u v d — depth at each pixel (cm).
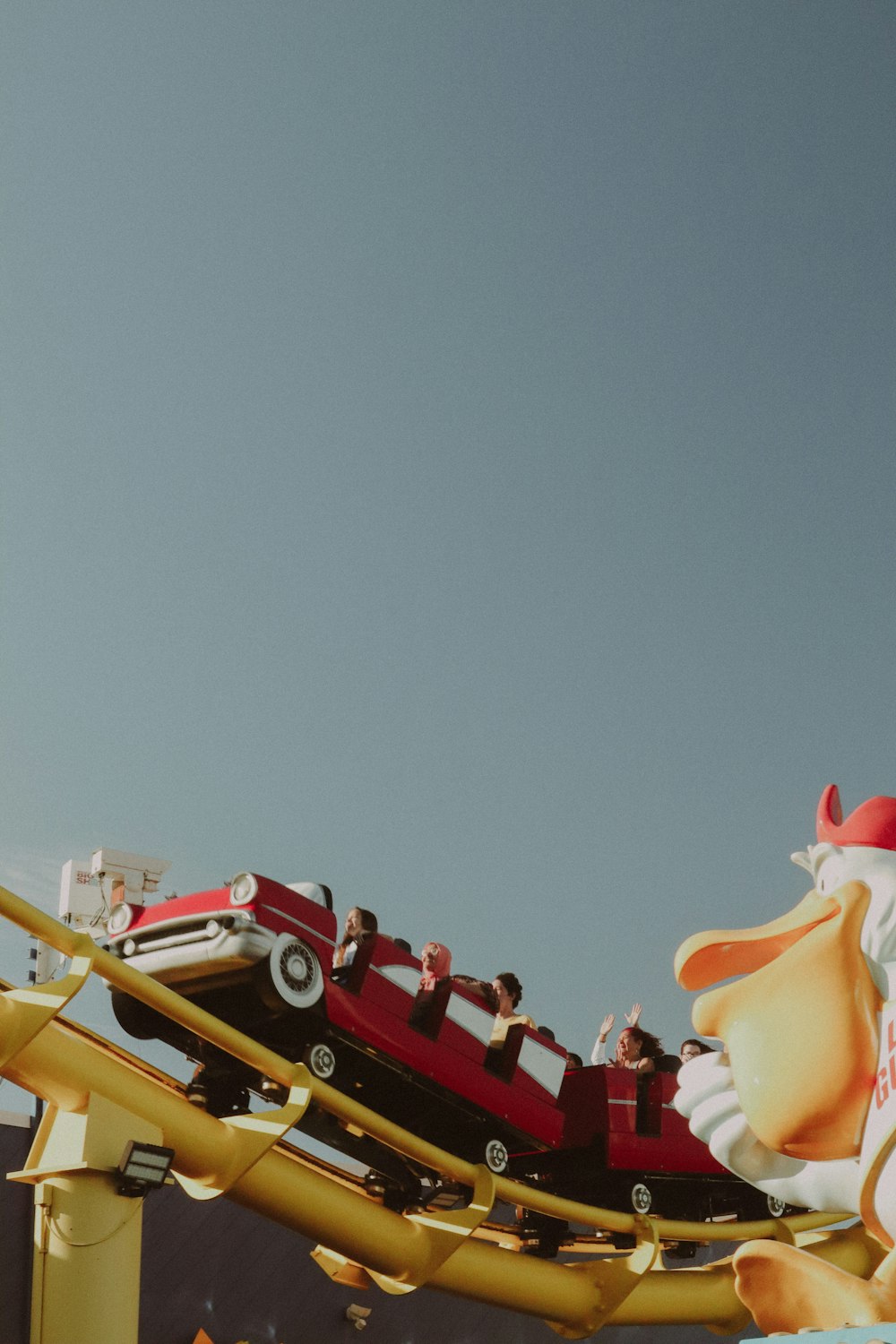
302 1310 1455
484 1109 1148
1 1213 1273
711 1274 1293
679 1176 1280
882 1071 866
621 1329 1720
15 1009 894
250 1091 1112
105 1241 935
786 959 915
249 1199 1028
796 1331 830
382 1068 1130
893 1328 713
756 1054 910
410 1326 1541
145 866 1396
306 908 1059
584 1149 1266
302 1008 1033
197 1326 1369
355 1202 1066
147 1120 971
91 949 942
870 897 906
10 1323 1251
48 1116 980
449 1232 1085
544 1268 1188
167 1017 1076
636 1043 1370
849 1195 924
